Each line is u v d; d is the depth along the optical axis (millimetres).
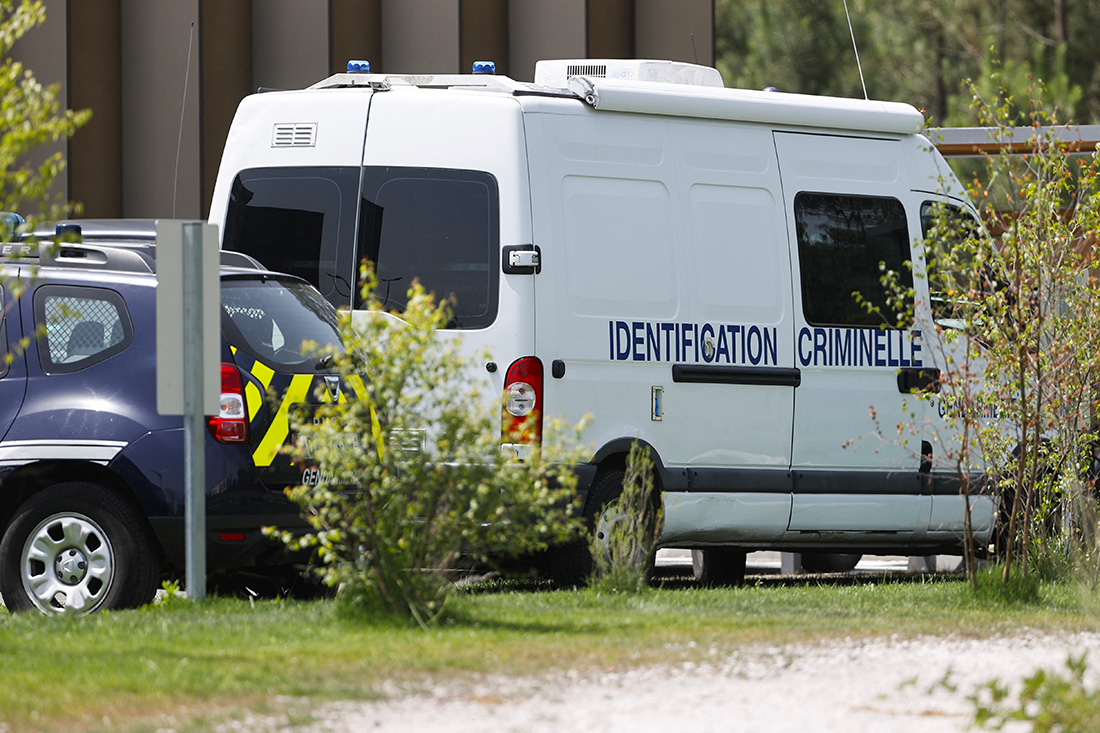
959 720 19812
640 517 34938
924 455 38469
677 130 38000
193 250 29484
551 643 25219
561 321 35719
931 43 110500
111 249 32469
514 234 35531
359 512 27672
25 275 31797
